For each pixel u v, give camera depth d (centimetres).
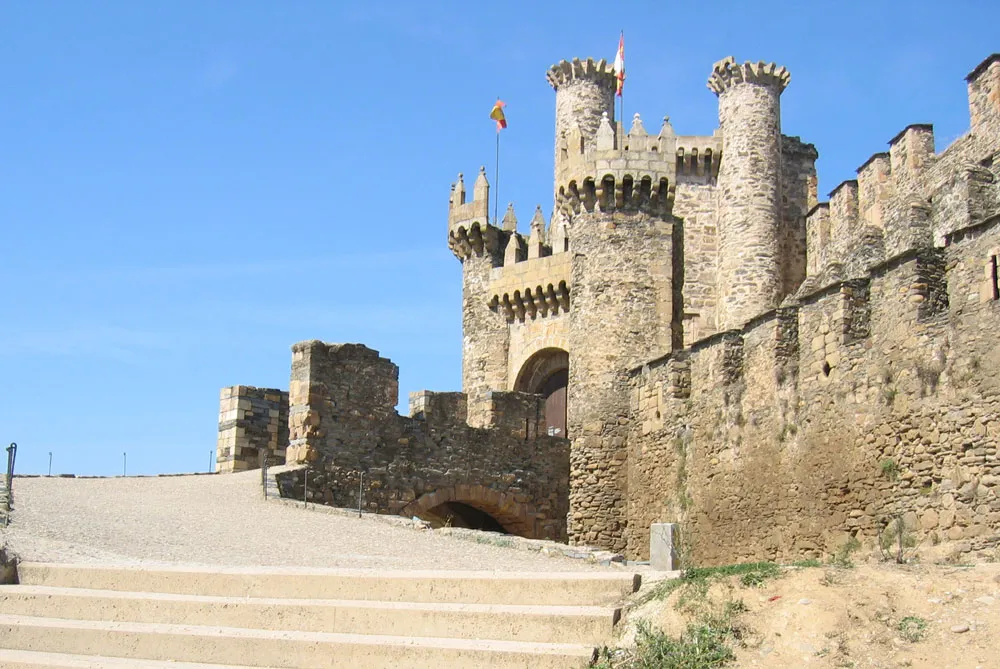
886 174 4794
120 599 1958
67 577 2103
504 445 4469
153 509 3169
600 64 6291
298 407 3959
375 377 4116
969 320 2816
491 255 6247
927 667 1463
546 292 5875
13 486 3397
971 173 3788
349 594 1923
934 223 3972
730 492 3653
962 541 2720
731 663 1537
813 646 1535
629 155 4697
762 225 5481
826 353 3281
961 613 1551
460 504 4491
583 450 4494
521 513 4466
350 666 1706
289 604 1867
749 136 5550
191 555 2464
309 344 3984
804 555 3278
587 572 1931
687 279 5775
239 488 3656
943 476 2820
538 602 1812
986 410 2725
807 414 3331
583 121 6234
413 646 1684
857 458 3108
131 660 1798
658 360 4206
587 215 4738
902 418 2966
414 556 2564
